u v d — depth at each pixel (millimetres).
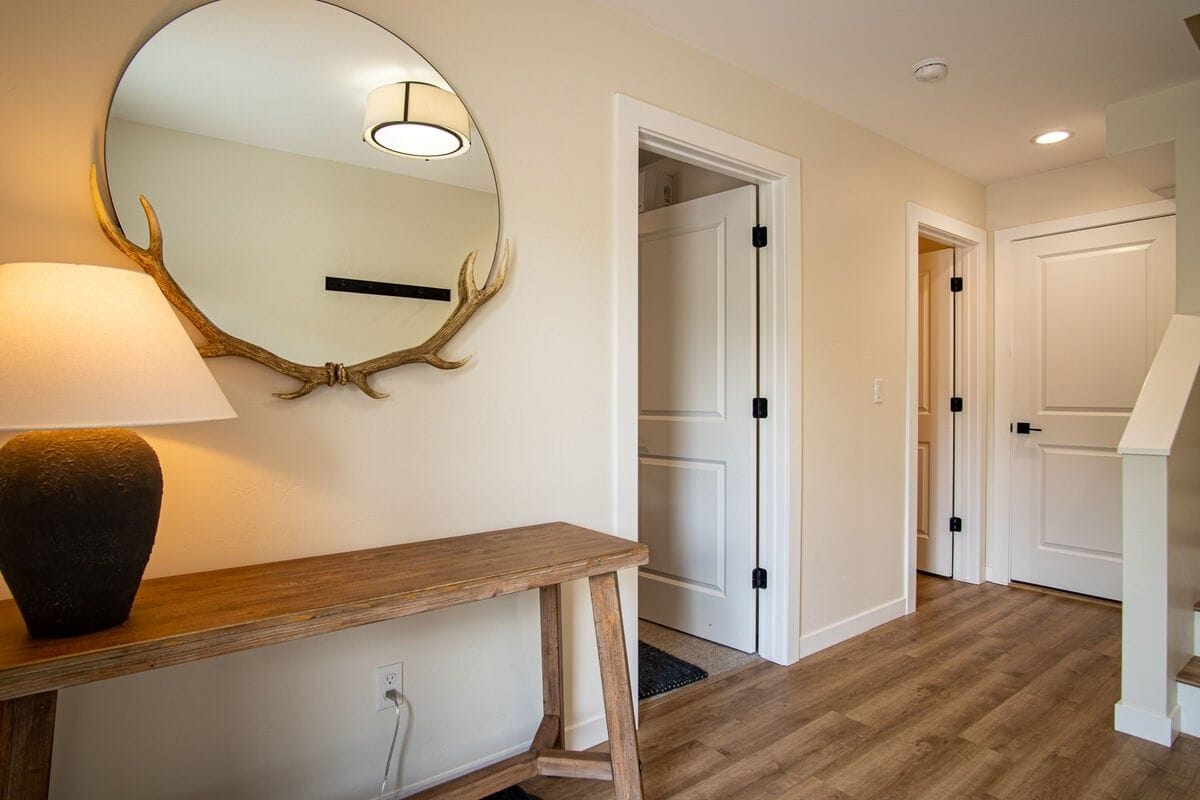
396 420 1623
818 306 2738
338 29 1523
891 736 2061
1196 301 2484
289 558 1468
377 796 1598
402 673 1633
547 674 1821
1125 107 2697
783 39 2227
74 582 964
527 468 1859
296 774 1486
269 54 1443
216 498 1385
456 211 1706
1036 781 1820
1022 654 2723
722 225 2777
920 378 3998
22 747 937
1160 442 2020
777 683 2445
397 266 1607
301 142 1479
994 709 2234
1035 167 3506
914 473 3266
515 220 1821
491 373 1787
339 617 1119
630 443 2088
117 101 1275
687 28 2156
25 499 938
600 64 2012
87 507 963
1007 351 3746
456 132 1702
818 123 2732
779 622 2625
